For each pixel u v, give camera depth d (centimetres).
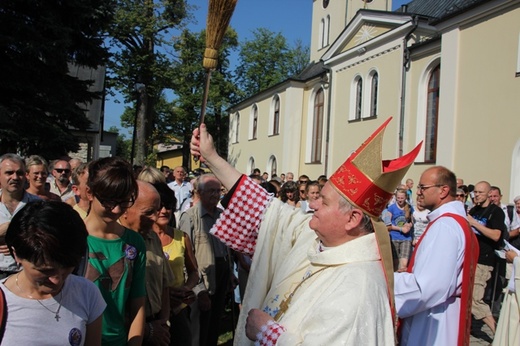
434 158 1574
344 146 2091
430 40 1577
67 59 1074
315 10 3055
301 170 2620
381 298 175
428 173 341
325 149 2308
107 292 237
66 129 1105
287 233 241
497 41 1254
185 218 434
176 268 356
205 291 408
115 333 239
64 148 1059
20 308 180
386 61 1819
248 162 3181
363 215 190
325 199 195
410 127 1684
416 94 1662
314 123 2541
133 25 2397
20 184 410
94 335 204
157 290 302
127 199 239
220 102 3384
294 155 2633
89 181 238
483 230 580
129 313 255
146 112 2531
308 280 196
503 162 1216
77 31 1090
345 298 170
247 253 259
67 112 1091
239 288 529
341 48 2148
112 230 248
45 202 182
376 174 186
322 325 167
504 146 1216
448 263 302
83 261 231
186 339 352
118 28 2347
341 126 2128
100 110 2002
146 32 2406
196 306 402
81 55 1131
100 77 2150
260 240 245
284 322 186
